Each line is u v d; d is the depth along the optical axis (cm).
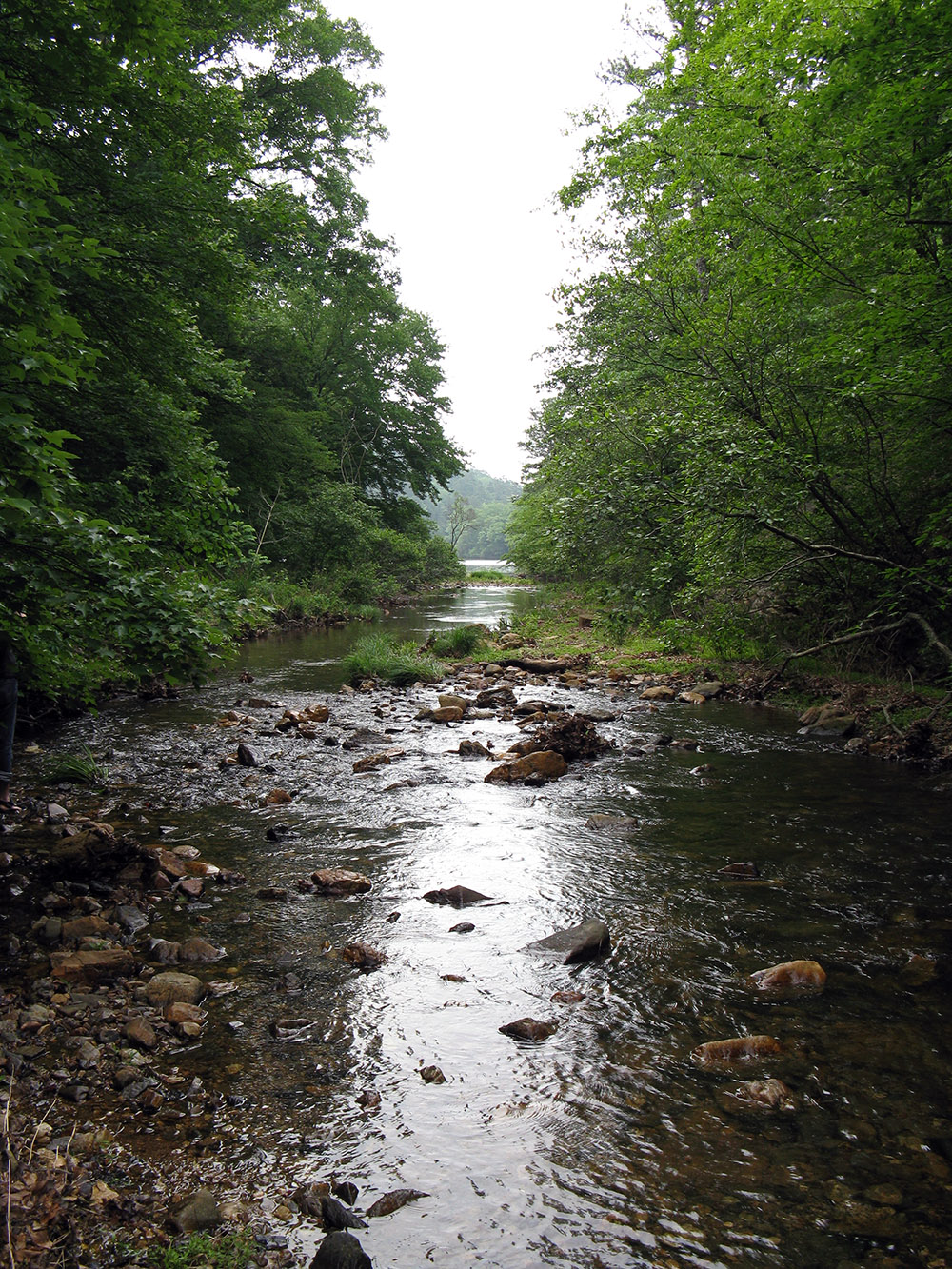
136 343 906
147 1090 254
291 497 3031
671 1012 307
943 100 633
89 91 748
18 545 384
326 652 1595
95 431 952
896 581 919
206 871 449
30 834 504
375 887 435
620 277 1294
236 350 2762
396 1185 214
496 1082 262
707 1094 256
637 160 1120
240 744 734
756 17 797
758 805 579
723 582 943
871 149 739
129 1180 213
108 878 441
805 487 898
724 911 400
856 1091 256
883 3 630
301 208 1052
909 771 674
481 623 2236
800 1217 203
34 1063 265
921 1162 223
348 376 3981
